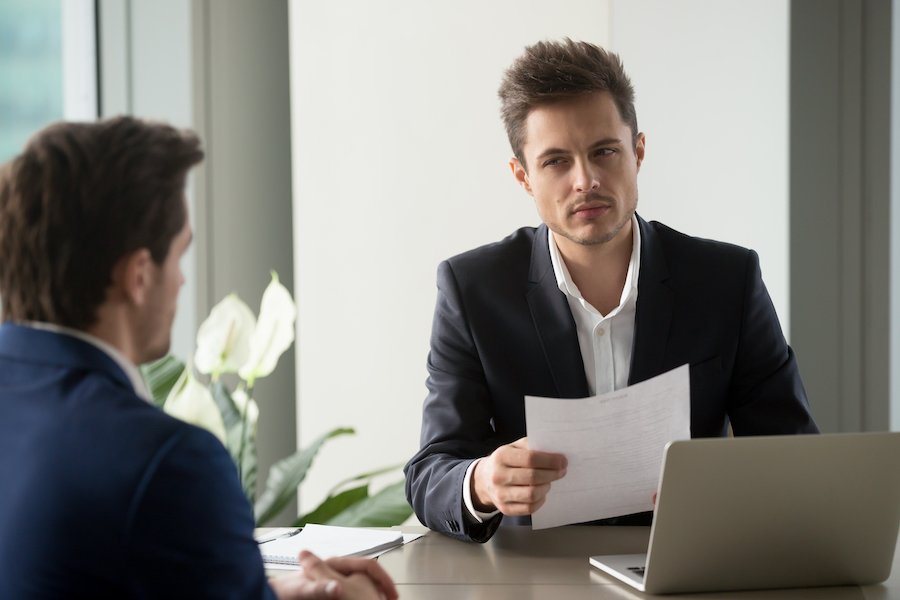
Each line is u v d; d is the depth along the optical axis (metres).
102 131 1.08
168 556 0.95
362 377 3.19
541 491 1.47
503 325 1.90
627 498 1.50
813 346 2.98
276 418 3.55
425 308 3.15
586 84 1.73
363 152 3.18
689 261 1.92
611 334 1.89
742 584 1.36
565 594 1.34
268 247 3.54
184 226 1.11
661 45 2.96
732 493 1.30
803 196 2.96
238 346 1.94
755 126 2.94
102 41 3.29
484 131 3.11
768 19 2.92
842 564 1.37
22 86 3.18
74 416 0.98
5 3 3.15
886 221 2.94
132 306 1.08
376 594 1.28
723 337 1.87
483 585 1.38
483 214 3.12
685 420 1.47
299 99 3.21
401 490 2.55
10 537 0.96
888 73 2.91
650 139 2.96
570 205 1.75
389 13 3.15
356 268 3.19
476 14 3.11
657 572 1.32
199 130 3.27
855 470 1.32
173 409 1.74
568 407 1.46
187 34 3.24
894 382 2.94
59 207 1.04
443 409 1.87
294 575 1.30
